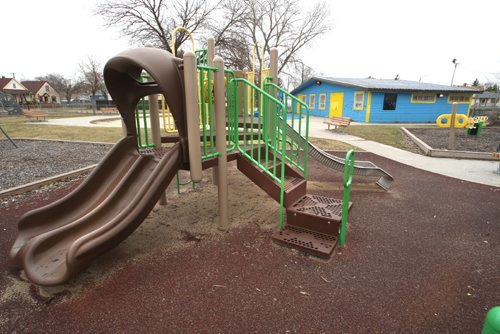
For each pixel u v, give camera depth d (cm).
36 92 6500
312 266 289
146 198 278
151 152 394
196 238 348
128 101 358
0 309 234
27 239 299
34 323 220
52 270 255
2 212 428
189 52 274
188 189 530
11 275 278
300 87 2797
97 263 295
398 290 254
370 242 339
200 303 239
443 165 736
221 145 340
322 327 214
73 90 6512
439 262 298
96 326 216
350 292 251
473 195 504
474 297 246
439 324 217
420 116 2122
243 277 272
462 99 2178
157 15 2348
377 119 2064
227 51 2645
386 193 517
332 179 611
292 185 374
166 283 264
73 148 930
